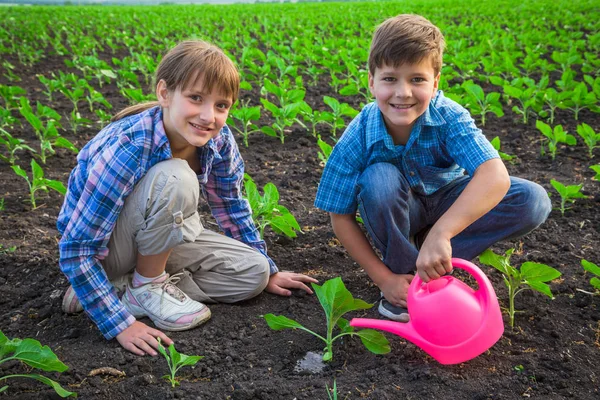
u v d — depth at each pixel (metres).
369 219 2.71
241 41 12.95
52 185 4.02
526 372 2.38
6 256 3.47
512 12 16.67
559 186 3.78
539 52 9.37
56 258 3.46
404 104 2.51
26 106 5.61
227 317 2.88
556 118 6.22
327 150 4.43
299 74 9.06
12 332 2.80
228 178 2.95
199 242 2.97
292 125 6.27
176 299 2.78
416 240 3.10
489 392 2.27
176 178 2.52
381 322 2.38
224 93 2.46
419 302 2.38
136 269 2.80
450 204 2.93
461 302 2.33
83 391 2.34
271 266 3.10
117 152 2.49
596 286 2.79
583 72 8.28
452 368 2.41
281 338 2.69
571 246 3.48
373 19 17.02
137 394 2.32
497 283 3.08
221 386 2.35
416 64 2.44
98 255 2.63
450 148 2.70
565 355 2.48
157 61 8.66
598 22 12.09
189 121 2.46
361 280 3.20
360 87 7.55
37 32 14.16
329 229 3.84
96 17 20.50
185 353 2.59
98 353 2.58
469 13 17.81
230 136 2.86
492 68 7.77
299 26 14.45
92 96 6.68
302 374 2.44
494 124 6.08
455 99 5.59
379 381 2.34
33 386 2.40
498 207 2.77
